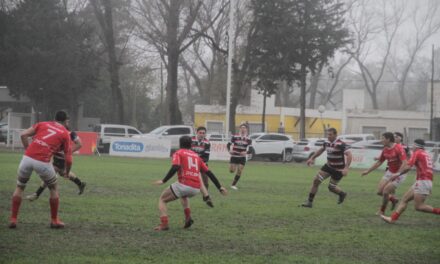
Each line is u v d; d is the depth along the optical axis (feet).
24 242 38.99
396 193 90.89
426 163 52.75
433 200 80.48
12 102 270.46
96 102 299.79
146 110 337.72
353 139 201.57
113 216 51.75
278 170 133.49
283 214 57.62
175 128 187.11
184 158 45.44
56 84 223.92
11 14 224.74
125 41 245.24
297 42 209.67
